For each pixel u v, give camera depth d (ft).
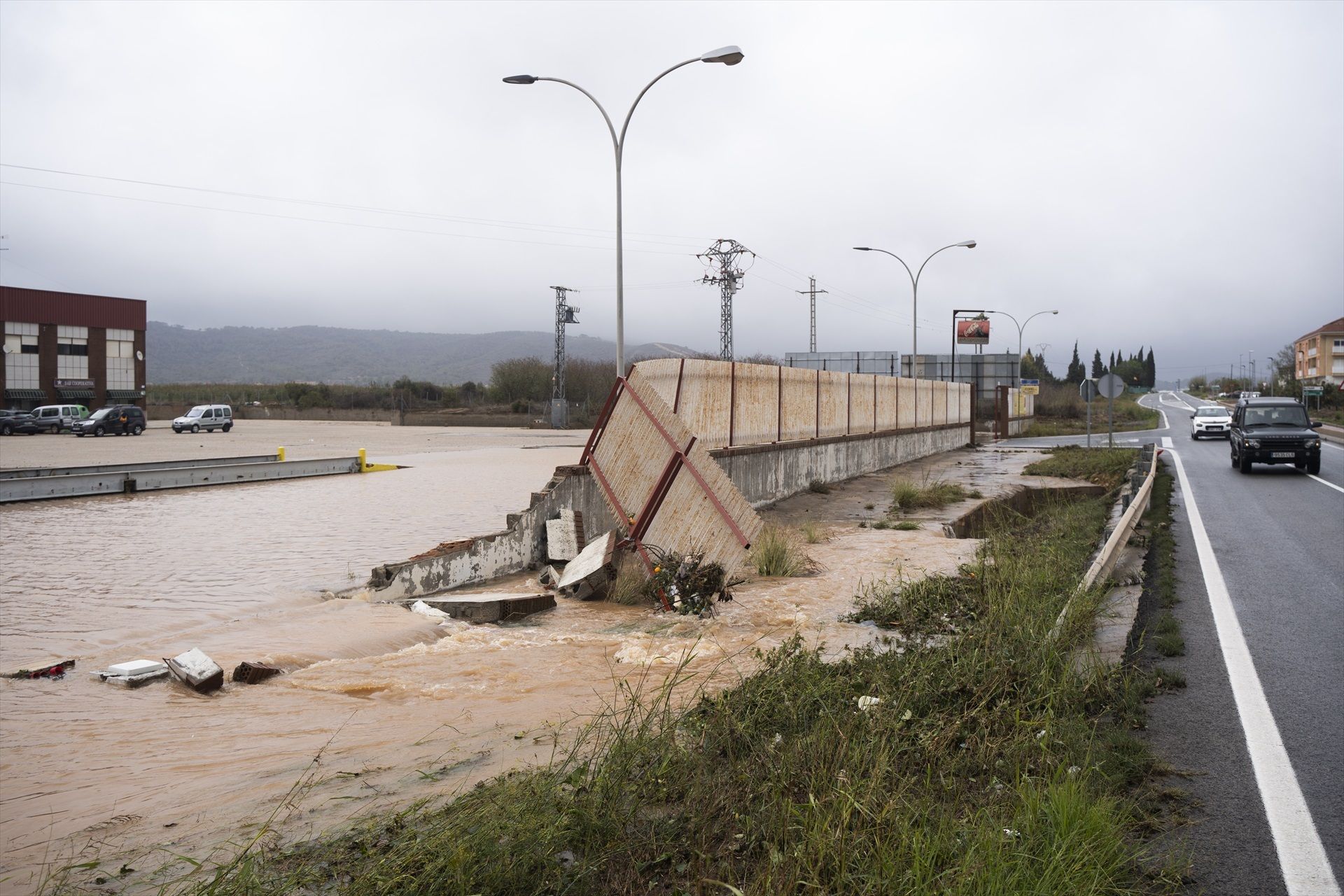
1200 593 32.07
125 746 18.04
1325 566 37.63
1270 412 85.61
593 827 12.39
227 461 100.68
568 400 324.80
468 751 16.85
